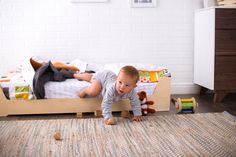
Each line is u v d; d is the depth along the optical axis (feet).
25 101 8.37
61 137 6.56
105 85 8.14
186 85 11.57
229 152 5.75
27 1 10.59
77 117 8.30
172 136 6.60
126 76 7.45
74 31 10.91
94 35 11.00
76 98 8.46
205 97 10.85
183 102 8.60
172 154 5.66
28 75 8.56
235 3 9.89
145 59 11.33
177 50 11.41
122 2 10.97
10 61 10.78
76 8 10.81
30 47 10.78
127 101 8.63
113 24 11.03
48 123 7.55
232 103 9.87
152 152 5.74
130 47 11.21
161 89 8.81
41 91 8.25
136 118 7.75
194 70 11.36
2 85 8.32
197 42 11.01
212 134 6.72
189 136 6.59
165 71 8.98
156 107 8.86
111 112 8.27
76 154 5.67
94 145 6.10
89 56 11.09
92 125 7.41
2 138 6.49
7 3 10.52
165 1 11.14
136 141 6.31
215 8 9.64
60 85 8.39
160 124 7.46
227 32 9.82
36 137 6.56
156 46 11.31
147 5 11.02
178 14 11.26
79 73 9.23
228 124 7.43
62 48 10.93
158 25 11.22
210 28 9.91
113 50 11.15
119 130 7.02
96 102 8.52
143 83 8.71
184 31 11.36
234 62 9.93
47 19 10.74
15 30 10.66
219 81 9.91
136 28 11.14
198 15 10.86
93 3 10.85
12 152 5.75
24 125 7.39
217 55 9.82
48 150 5.85
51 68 8.48
